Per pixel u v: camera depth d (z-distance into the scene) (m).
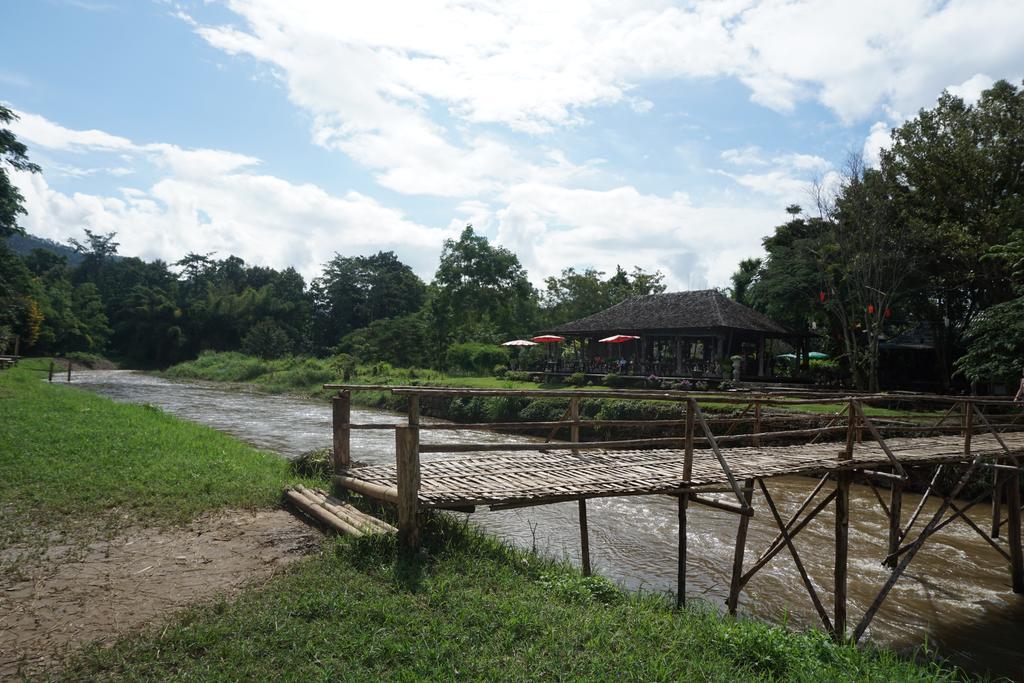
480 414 30.31
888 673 5.30
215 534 7.63
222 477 10.46
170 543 7.21
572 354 48.12
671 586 9.41
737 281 50.78
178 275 101.19
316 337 86.56
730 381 29.34
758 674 4.91
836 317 34.38
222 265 102.00
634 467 9.29
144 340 81.12
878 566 10.82
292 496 9.33
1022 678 7.47
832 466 8.66
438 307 57.59
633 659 4.70
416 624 4.96
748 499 9.34
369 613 5.13
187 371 65.50
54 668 4.32
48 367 63.44
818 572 10.41
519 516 12.95
